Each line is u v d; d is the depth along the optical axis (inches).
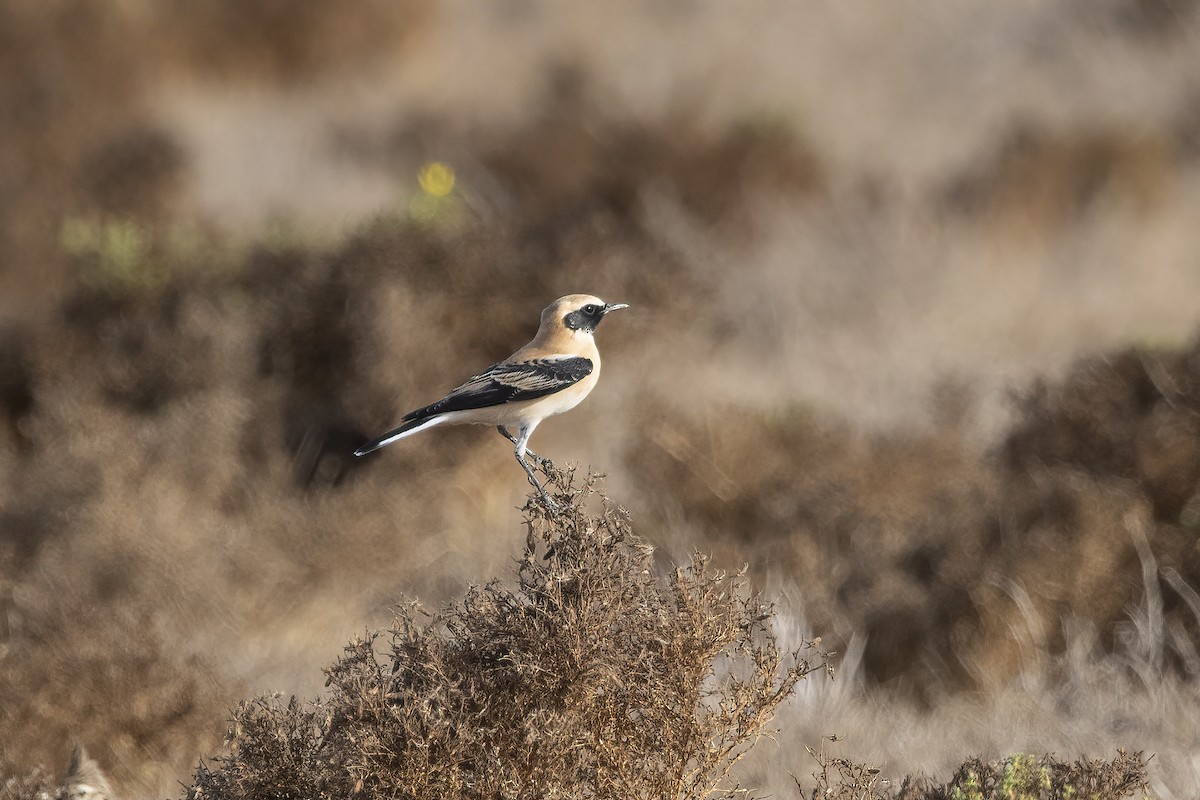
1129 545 605.3
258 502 728.3
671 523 680.4
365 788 347.6
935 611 594.9
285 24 1758.1
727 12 1845.5
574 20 1856.5
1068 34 1722.4
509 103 1590.8
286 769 355.3
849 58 1740.9
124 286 889.5
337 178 1439.5
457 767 344.2
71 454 698.8
